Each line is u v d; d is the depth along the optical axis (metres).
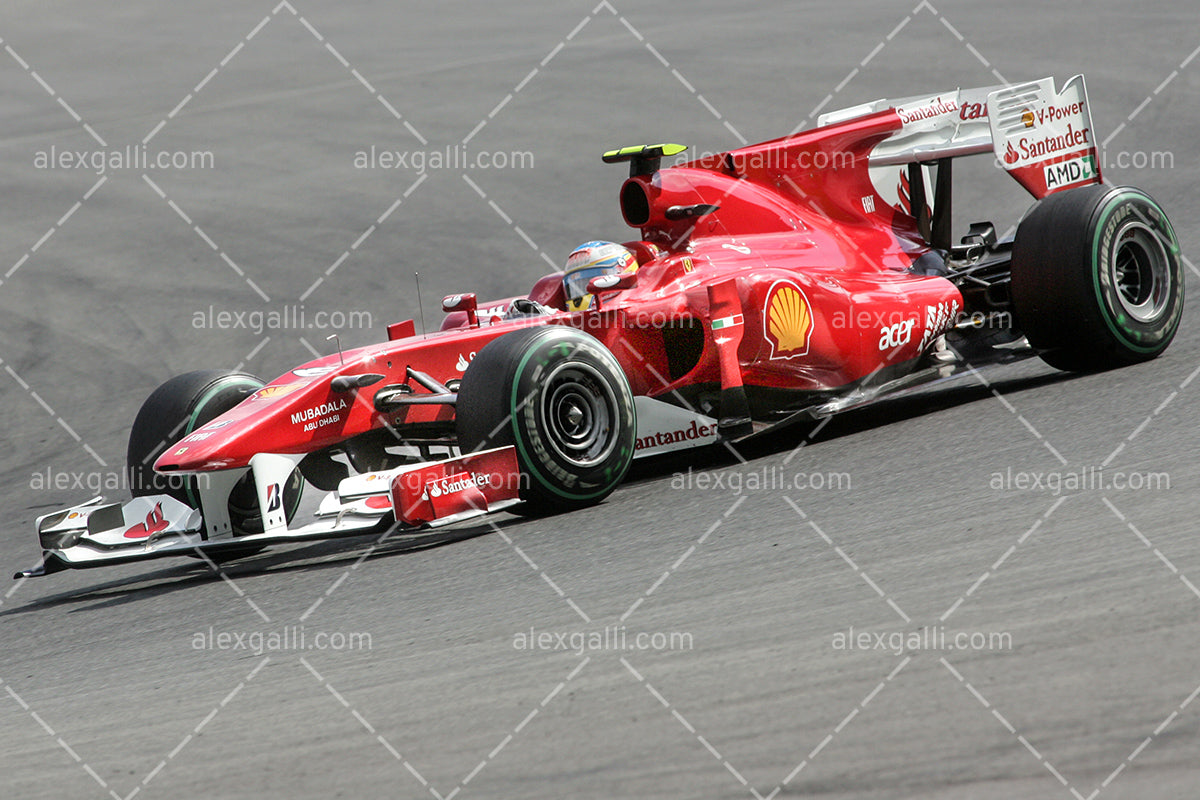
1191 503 13.20
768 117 59.97
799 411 21.05
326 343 38.00
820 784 8.13
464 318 22.12
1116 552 11.95
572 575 14.97
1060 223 21.61
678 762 8.80
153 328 40.75
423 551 17.91
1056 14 74.25
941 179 25.42
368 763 9.73
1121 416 18.34
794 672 10.23
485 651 12.37
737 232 22.28
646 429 20.50
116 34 98.75
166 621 16.58
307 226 50.66
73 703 13.33
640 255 21.78
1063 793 7.57
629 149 21.94
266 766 10.05
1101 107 53.97
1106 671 9.12
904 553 13.39
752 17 86.94
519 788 8.80
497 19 98.44
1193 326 25.23
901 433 20.62
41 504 27.42
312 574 17.86
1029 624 10.39
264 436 18.22
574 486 18.45
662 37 82.25
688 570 14.31
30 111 78.31
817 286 21.69
